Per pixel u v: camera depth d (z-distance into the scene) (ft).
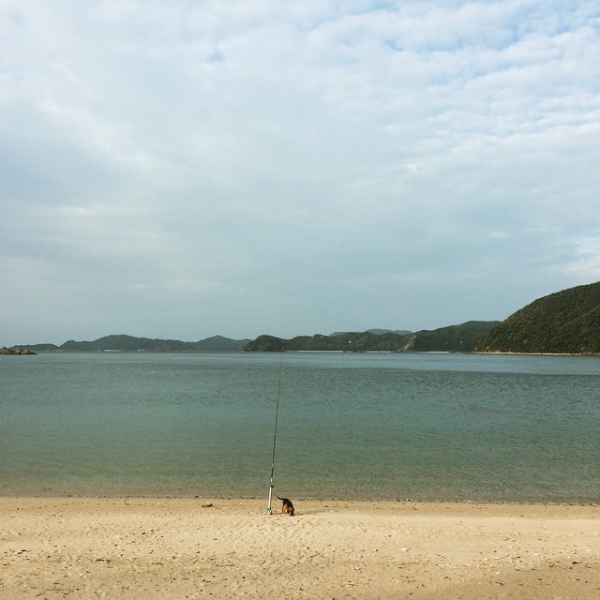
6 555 35.01
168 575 31.81
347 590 29.86
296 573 32.27
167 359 645.92
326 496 55.36
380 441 85.20
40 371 332.80
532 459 72.13
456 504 52.19
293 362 540.11
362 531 40.88
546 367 377.50
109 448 79.41
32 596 28.63
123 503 51.55
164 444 82.48
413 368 382.42
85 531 40.88
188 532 40.52
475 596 29.17
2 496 54.85
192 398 156.87
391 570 32.81
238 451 77.15
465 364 456.04
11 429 97.35
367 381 238.68
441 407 133.69
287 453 75.82
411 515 47.26
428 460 71.51
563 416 116.37
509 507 51.11
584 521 44.96
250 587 30.19
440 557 35.06
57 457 73.31
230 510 48.85
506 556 35.24
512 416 116.26
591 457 73.31
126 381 235.61
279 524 42.86
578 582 30.83
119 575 31.73
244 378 258.16
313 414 118.93
